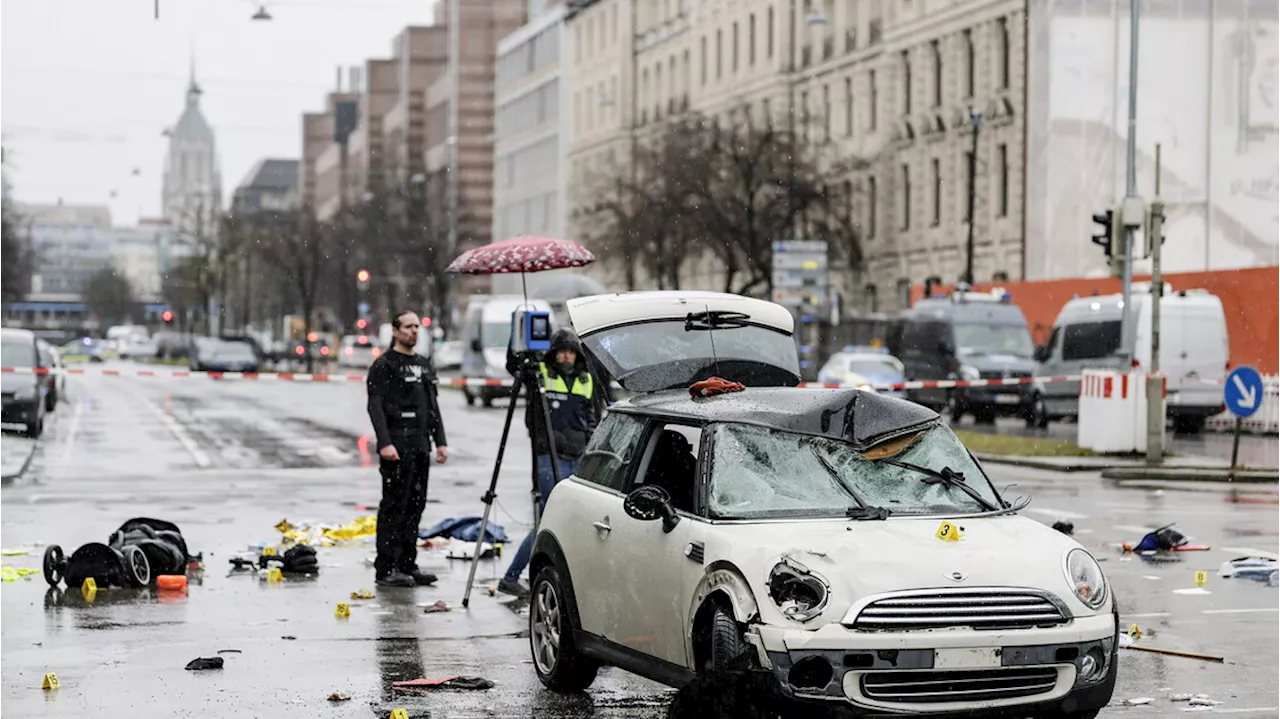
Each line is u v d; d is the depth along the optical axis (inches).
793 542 904.9
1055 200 6230.3
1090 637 885.8
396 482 1599.4
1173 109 6043.3
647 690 1128.2
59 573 1565.0
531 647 1157.7
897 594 869.2
